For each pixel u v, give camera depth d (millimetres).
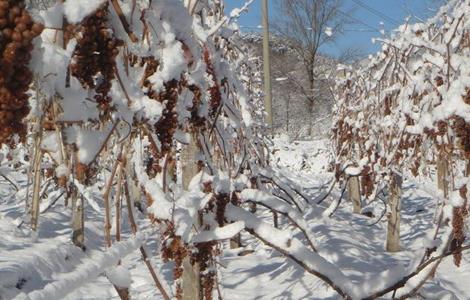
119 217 1645
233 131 4207
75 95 1250
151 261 1894
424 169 6434
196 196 2652
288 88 32531
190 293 2965
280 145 22094
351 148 9914
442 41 6082
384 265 6828
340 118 11094
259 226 2904
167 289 1919
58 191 6027
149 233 2414
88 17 1202
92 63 1253
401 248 8180
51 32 1216
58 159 1344
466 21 4914
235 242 8055
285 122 32469
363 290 2850
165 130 1602
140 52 1481
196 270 2951
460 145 3664
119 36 1358
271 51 32656
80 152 1343
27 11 1001
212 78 3027
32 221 1256
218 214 2902
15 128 1005
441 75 5012
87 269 1480
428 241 3195
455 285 6055
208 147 3090
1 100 971
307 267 2873
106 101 1337
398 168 7234
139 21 1475
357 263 6621
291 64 33438
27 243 6562
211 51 2939
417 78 5836
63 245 6727
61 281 1378
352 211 11547
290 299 5504
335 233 7887
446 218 3379
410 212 11234
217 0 4160
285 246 2857
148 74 1559
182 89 1982
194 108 2492
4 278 5039
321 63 32406
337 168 9227
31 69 1080
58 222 7883
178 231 2297
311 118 31094
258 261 7297
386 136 7938
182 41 1645
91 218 8523
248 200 3273
